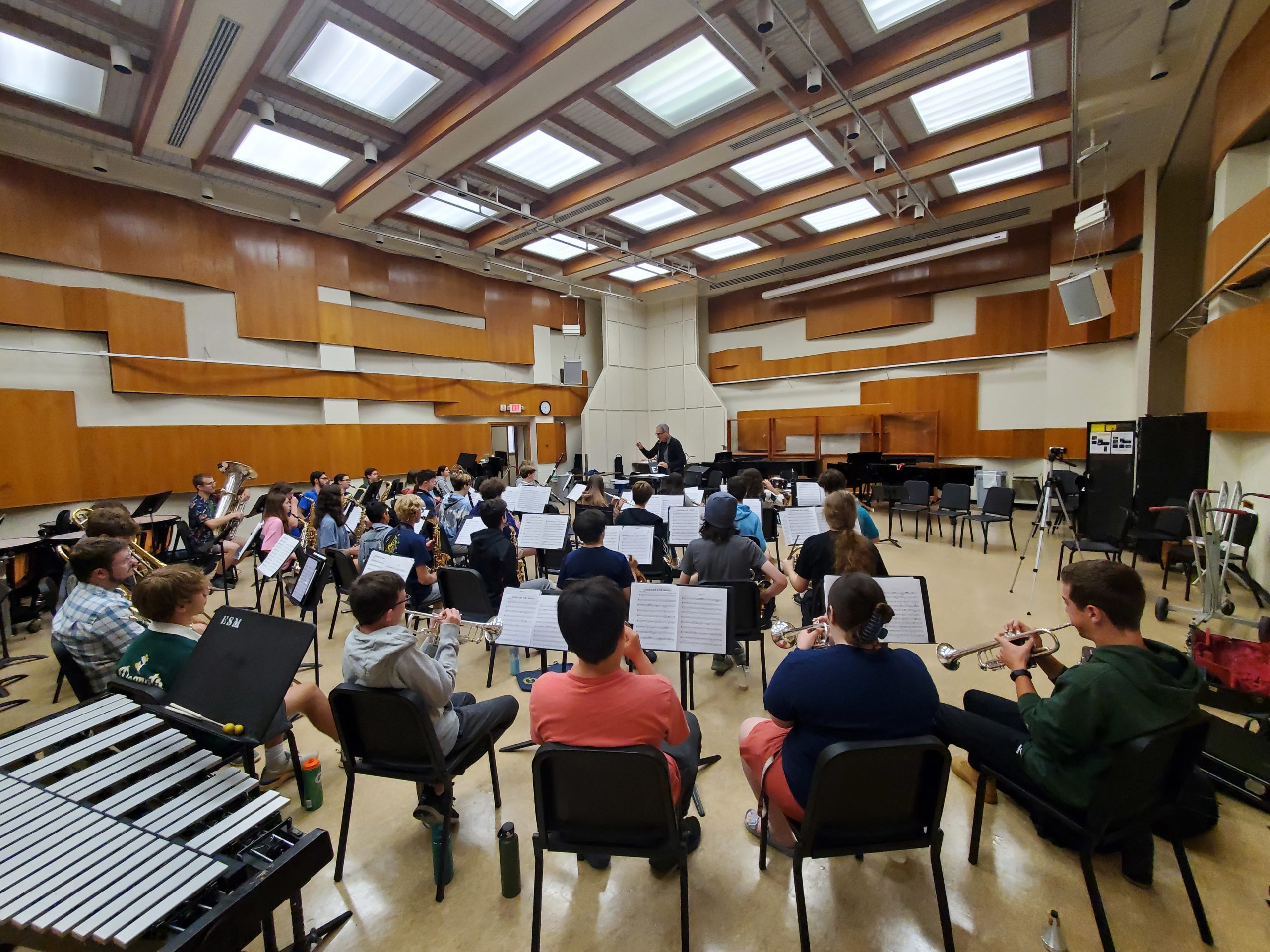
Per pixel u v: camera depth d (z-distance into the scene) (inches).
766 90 184.5
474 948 57.2
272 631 61.8
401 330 327.6
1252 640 129.6
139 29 150.4
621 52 158.6
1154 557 199.6
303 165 231.1
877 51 165.8
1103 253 272.4
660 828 51.6
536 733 53.9
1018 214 291.0
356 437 309.0
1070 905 60.6
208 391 252.7
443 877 63.4
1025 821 73.5
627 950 56.4
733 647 96.1
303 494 225.9
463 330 361.4
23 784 48.7
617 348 447.2
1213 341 178.5
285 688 58.4
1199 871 64.8
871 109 187.6
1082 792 53.4
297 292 279.7
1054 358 293.7
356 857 70.1
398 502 137.6
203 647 64.3
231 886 42.3
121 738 54.1
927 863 66.9
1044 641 66.2
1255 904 59.9
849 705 51.9
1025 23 150.3
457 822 75.9
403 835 74.0
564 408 433.7
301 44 159.8
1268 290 160.9
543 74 167.2
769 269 380.2
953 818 74.6
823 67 157.6
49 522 210.7
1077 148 206.4
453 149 209.6
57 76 169.3
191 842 42.4
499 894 64.1
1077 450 285.6
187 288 246.8
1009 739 62.5
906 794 51.5
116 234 223.5
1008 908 60.3
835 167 241.0
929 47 157.0
